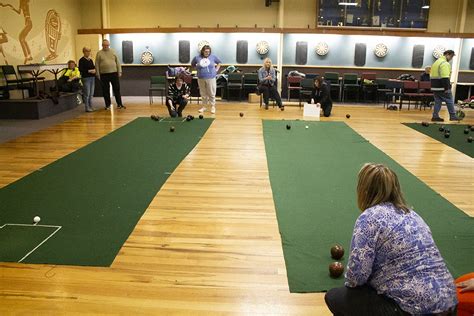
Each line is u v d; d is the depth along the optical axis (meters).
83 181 4.66
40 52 11.20
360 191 1.88
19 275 2.77
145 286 2.67
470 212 3.93
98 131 7.47
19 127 7.85
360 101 13.01
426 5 12.98
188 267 2.90
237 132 7.48
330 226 3.54
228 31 13.17
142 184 4.59
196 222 3.62
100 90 13.37
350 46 13.48
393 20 13.05
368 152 6.11
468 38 13.21
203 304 2.50
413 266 1.69
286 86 13.59
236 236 3.37
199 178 4.82
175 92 8.98
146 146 6.33
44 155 5.77
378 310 1.72
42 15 11.25
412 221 1.75
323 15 13.07
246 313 2.42
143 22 13.77
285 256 3.04
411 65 13.55
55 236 3.32
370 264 1.72
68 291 2.61
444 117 9.83
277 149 6.22
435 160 5.79
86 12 13.68
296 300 2.54
